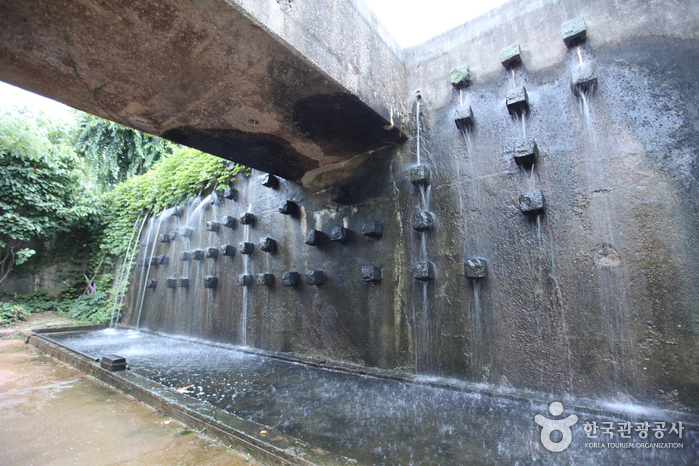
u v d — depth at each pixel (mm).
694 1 2912
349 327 4695
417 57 4480
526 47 3654
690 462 2111
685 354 2586
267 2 2459
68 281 11805
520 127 3557
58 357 5668
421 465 2188
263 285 5949
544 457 2248
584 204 3115
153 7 2201
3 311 9445
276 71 2914
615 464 2133
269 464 2234
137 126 3779
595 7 3311
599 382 2879
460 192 3877
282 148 4570
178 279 8312
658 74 2953
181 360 5461
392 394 3578
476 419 2869
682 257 2670
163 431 2811
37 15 2221
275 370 4727
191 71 2855
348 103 3488
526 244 3367
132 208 10852
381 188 4598
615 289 2896
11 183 9930
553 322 3143
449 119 4090
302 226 5531
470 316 3629
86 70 2785
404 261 4246
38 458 2375
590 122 3184
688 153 2746
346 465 2004
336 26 3229
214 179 7547
